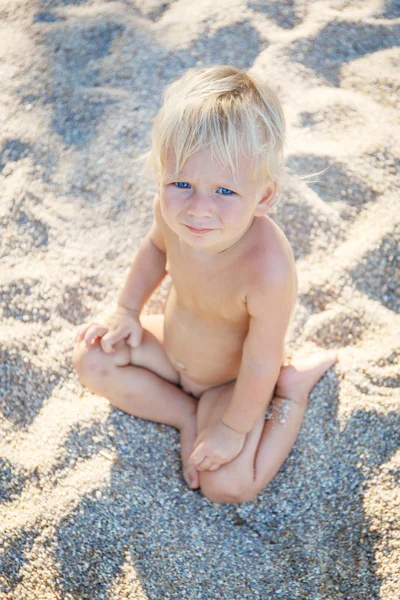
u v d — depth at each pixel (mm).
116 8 3545
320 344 2576
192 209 1787
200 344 2252
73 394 2463
